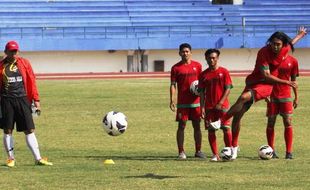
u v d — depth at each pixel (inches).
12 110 1176.2
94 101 2701.8
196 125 1317.7
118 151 1424.7
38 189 940.0
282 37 1186.6
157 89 3304.6
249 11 5743.1
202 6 5698.8
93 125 1939.0
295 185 955.3
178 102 1315.2
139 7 5600.4
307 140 1588.3
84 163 1218.6
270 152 1244.5
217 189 926.4
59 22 5364.2
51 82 3946.9
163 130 1812.3
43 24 5329.7
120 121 1290.6
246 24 5585.6
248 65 5300.2
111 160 1240.8
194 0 5708.7
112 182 986.7
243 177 1026.7
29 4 5477.4
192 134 1729.8
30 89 1189.1
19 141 1589.6
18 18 5359.3
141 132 1770.4
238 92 3038.9
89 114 2237.9
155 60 5182.1
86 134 1736.0
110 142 1582.2
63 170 1120.8
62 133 1758.1
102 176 1048.2
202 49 5221.5
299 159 1258.0
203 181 991.6
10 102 1173.1
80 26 5295.3
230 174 1058.7
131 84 3695.9
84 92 3161.9
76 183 981.8
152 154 1376.7
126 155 1357.0
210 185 957.8
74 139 1637.6
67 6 5511.8
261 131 1772.9
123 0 5610.2
